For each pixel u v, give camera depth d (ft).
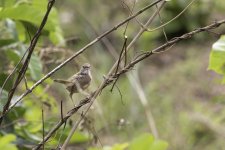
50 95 29.50
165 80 61.82
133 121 50.37
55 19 27.78
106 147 23.77
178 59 67.21
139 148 16.53
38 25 25.73
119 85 54.60
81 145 28.71
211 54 21.84
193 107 55.72
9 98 19.34
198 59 65.51
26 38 26.84
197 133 51.08
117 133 45.75
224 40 21.72
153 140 16.53
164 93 59.21
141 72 63.87
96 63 57.98
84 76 20.63
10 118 24.63
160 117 54.34
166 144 16.58
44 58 27.55
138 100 52.54
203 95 58.13
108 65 58.70
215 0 66.03
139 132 47.88
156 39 65.87
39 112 28.68
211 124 50.83
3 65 27.55
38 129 25.85
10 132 24.23
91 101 19.27
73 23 57.98
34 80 25.54
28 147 24.27
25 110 25.27
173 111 55.42
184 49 68.64
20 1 27.58
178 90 59.77
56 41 28.81
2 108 20.79
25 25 25.75
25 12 24.68
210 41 69.00
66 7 59.36
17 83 19.17
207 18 65.87
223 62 21.98
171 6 65.05
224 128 50.98
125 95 53.36
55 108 28.81
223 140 49.60
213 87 58.18
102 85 19.30
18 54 25.38
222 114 52.85
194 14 65.67
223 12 66.39
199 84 59.98
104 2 66.80
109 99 52.31
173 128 52.03
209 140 50.21
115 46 63.36
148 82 62.49
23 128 25.21
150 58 67.56
